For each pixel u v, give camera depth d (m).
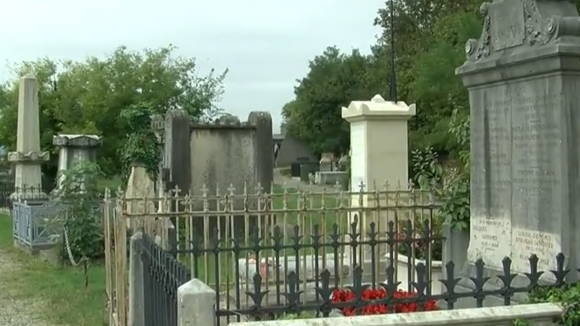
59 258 13.71
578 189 5.77
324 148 59.53
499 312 4.62
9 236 18.72
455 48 25.70
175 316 4.39
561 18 5.75
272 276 9.13
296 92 68.56
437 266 8.37
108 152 32.84
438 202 8.58
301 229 8.70
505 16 6.40
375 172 11.33
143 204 8.65
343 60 63.31
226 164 16.11
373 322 4.32
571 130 5.76
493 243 6.62
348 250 9.74
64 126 33.47
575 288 5.13
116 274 8.12
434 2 44.22
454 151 21.11
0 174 30.38
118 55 34.84
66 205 13.63
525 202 6.18
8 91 34.53
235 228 8.04
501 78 6.42
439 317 4.46
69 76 35.31
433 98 25.80
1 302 10.35
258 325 4.16
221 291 8.95
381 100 11.91
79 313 9.53
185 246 8.59
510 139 6.38
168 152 15.80
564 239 5.72
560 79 5.75
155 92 33.97
